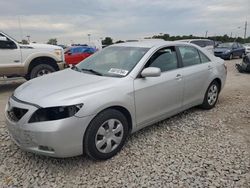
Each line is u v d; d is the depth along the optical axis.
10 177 3.29
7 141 4.27
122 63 4.26
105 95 3.53
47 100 3.28
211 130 4.68
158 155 3.78
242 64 12.40
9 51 7.80
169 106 4.60
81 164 3.57
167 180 3.19
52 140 3.15
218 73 5.73
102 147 3.59
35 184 3.15
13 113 3.47
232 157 3.71
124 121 3.80
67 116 3.21
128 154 3.82
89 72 4.32
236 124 4.97
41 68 8.45
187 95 4.97
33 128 3.19
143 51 4.40
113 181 3.19
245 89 8.23
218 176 3.26
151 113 4.26
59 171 3.41
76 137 3.29
